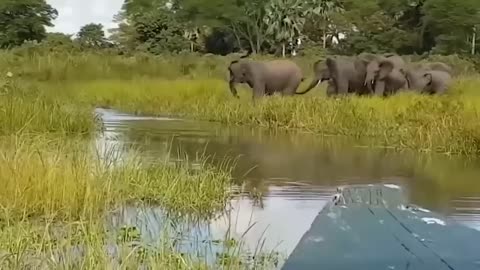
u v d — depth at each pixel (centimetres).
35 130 1410
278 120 2008
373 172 1230
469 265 588
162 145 1498
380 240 649
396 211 749
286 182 1109
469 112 1730
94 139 1481
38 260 660
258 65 2648
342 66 2667
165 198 935
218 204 943
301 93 2764
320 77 2716
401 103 2148
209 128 1909
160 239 693
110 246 708
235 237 783
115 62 3797
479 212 919
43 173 874
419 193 1048
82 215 809
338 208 760
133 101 2625
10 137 1220
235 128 1934
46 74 3369
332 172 1219
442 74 2759
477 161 1393
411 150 1525
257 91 2627
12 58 3541
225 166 1242
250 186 1074
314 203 961
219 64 4100
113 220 828
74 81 3362
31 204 825
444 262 593
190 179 1019
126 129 1805
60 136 1329
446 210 925
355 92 2714
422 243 643
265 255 708
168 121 2086
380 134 1762
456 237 665
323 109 1975
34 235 733
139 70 3762
